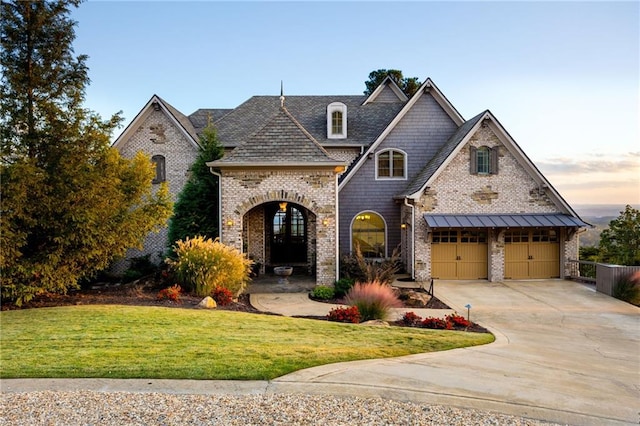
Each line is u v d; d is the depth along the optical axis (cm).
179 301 1335
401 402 561
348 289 1539
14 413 512
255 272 2016
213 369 667
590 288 1764
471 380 662
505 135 1906
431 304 1484
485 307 1446
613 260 2567
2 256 1202
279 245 2270
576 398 602
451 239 1956
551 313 1366
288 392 586
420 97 2181
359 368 700
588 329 1182
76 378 633
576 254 1955
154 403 542
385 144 2169
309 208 1661
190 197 1961
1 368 670
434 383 639
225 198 1655
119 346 802
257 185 1658
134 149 2186
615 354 932
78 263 1456
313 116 2422
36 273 1291
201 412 515
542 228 1966
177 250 1545
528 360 824
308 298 1534
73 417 501
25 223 1270
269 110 2450
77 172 1332
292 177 1658
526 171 1942
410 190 2036
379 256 2166
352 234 2169
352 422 494
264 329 990
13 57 1421
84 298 1412
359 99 2611
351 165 2278
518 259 1959
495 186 1938
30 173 1230
